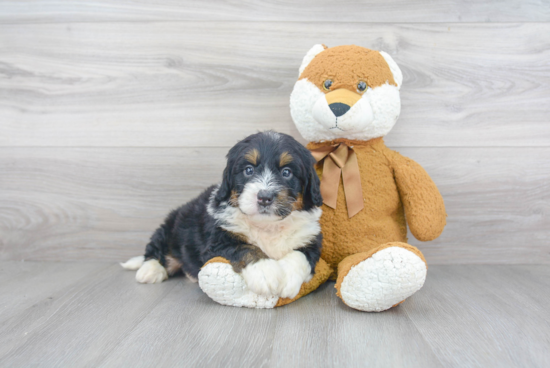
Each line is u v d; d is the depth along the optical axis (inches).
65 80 89.1
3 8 88.0
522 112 86.6
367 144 73.9
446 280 77.5
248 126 89.1
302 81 72.6
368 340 51.5
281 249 64.8
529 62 86.0
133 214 90.9
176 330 54.6
